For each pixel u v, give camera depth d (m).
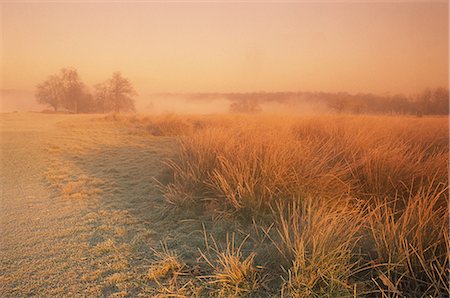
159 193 4.44
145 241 3.04
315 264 2.19
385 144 4.73
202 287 2.26
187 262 2.60
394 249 2.33
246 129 6.02
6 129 11.41
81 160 6.76
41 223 3.57
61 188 4.93
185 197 3.83
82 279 2.42
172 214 3.65
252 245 2.86
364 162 4.02
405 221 2.47
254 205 3.42
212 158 4.59
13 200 4.39
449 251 2.13
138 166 6.07
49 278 2.45
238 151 4.43
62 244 3.03
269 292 2.17
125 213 3.80
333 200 3.45
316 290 2.13
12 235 3.25
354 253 2.41
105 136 9.91
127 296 2.19
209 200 3.91
